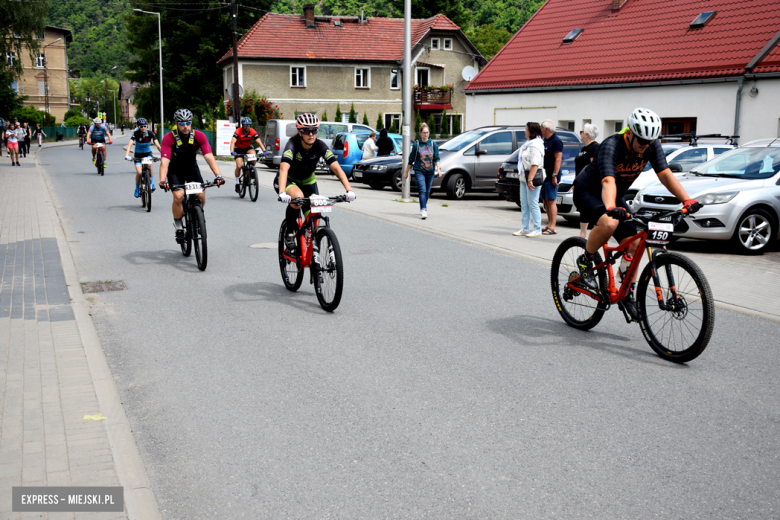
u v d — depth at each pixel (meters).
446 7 69.12
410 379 5.13
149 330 6.38
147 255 9.98
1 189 18.80
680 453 3.97
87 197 17.20
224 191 18.83
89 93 151.00
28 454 3.81
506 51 30.98
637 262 5.83
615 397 4.80
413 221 13.41
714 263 10.05
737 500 3.46
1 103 50.78
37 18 43.25
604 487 3.58
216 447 4.05
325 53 51.47
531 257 9.94
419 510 3.37
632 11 28.06
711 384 5.07
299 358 5.61
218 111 43.91
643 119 5.47
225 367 5.40
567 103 26.92
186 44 61.38
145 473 3.67
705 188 10.93
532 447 4.03
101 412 4.40
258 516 3.32
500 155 18.86
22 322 6.40
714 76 22.25
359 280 8.46
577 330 6.49
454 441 4.11
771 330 6.52
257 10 61.75
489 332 6.36
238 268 9.13
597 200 6.01
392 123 53.56
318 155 7.33
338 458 3.90
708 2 25.56
